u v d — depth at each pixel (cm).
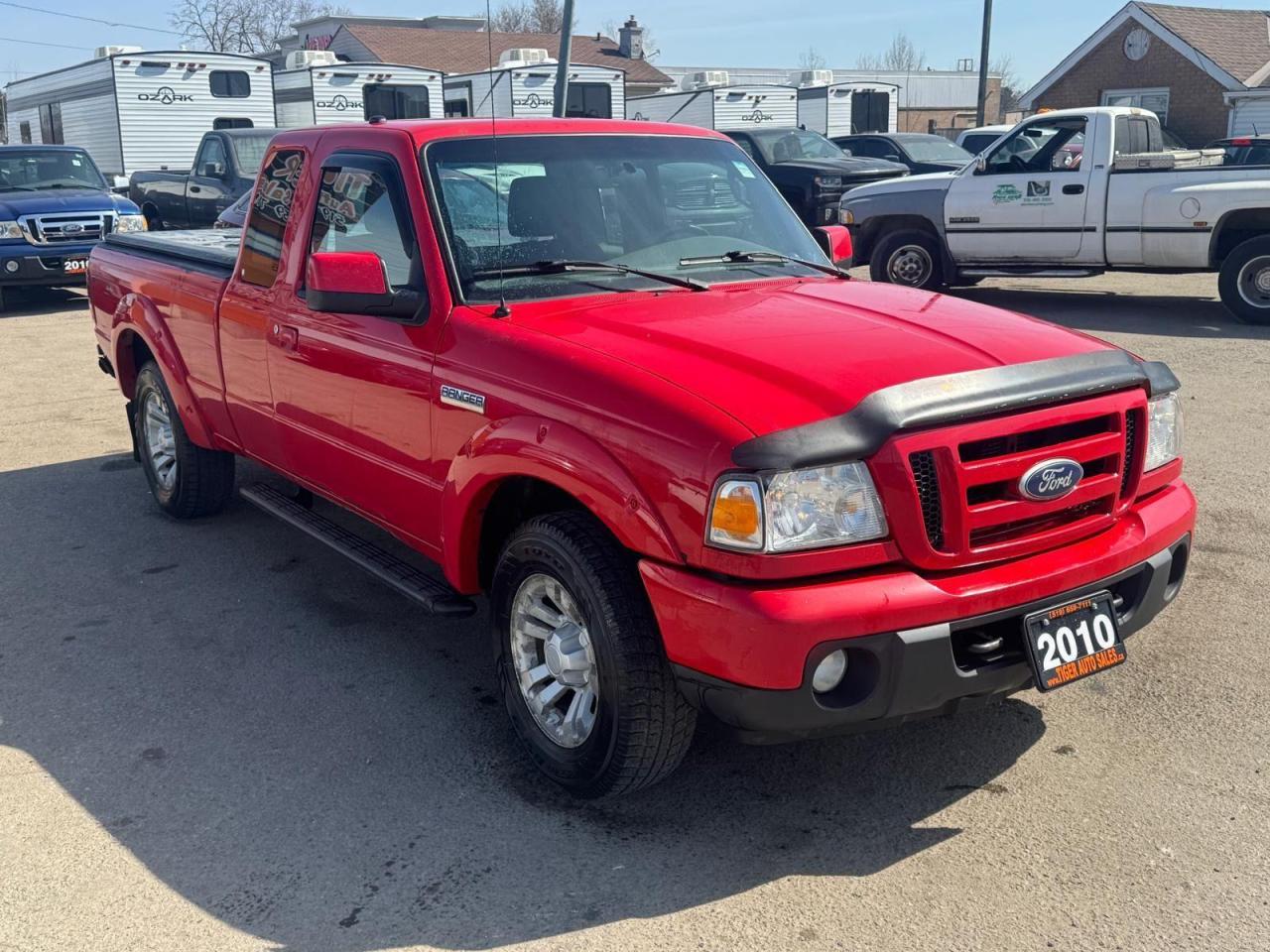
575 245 414
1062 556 324
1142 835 330
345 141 448
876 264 1356
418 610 507
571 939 293
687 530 301
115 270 641
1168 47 3080
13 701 427
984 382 314
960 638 313
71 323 1343
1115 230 1170
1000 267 1272
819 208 1681
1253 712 396
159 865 328
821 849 329
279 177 489
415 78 2341
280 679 441
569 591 336
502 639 372
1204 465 670
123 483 697
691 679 307
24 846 338
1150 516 352
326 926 301
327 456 456
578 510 347
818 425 296
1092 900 303
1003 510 312
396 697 426
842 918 299
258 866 327
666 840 335
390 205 413
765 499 290
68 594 527
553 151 432
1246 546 545
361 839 338
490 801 357
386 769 377
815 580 298
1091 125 1180
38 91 2567
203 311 536
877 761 374
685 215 446
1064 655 320
